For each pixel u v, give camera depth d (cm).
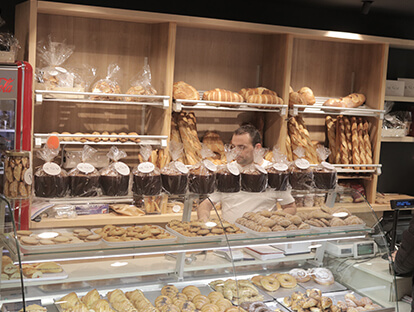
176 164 234
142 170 218
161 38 356
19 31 330
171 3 382
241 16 405
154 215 202
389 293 223
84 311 171
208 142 388
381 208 416
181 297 186
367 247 229
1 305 157
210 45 397
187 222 203
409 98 429
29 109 293
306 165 248
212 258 198
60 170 206
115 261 184
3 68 281
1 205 172
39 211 186
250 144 284
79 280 177
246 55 409
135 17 333
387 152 464
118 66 362
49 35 334
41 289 170
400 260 245
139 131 384
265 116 408
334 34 385
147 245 188
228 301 193
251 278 208
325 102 405
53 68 319
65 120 361
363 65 435
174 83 362
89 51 361
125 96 327
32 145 317
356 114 409
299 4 414
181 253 193
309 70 431
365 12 388
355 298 216
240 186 236
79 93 315
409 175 477
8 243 165
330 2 400
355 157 408
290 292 210
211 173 235
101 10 323
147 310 177
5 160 194
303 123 405
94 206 198
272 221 220
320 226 225
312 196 240
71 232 182
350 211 238
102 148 369
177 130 373
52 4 309
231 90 409
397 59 455
